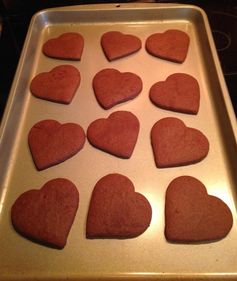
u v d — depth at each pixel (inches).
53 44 16.2
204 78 14.8
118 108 13.8
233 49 16.6
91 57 15.9
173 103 13.5
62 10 16.9
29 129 13.5
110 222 10.7
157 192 11.5
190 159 12.0
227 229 10.5
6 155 12.5
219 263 10.0
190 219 10.6
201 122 13.3
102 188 11.4
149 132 13.0
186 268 10.0
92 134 12.9
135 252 10.3
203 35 15.8
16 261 10.4
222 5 18.6
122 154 12.3
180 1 18.7
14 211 11.1
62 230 10.6
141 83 14.4
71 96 14.2
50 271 10.1
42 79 14.8
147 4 16.9
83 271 10.1
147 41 16.1
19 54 16.9
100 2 18.6
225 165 12.1
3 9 18.1
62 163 12.4
